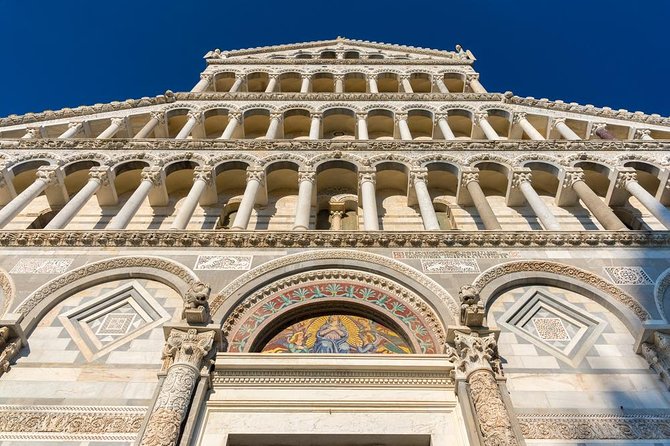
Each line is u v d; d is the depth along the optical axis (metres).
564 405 10.40
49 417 10.05
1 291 13.26
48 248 14.59
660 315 12.46
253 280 13.38
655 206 17.00
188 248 14.60
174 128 25.70
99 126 23.94
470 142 20.73
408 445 9.98
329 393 10.62
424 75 30.38
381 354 11.34
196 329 11.38
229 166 19.88
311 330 12.80
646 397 10.57
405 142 20.80
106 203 19.52
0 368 10.97
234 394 10.54
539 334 12.41
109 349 11.81
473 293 11.85
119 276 13.82
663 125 22.39
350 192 20.86
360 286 13.61
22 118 22.92
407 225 18.84
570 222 18.55
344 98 26.28
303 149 20.56
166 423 9.08
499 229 15.90
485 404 9.50
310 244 14.70
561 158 19.84
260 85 30.97
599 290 13.33
